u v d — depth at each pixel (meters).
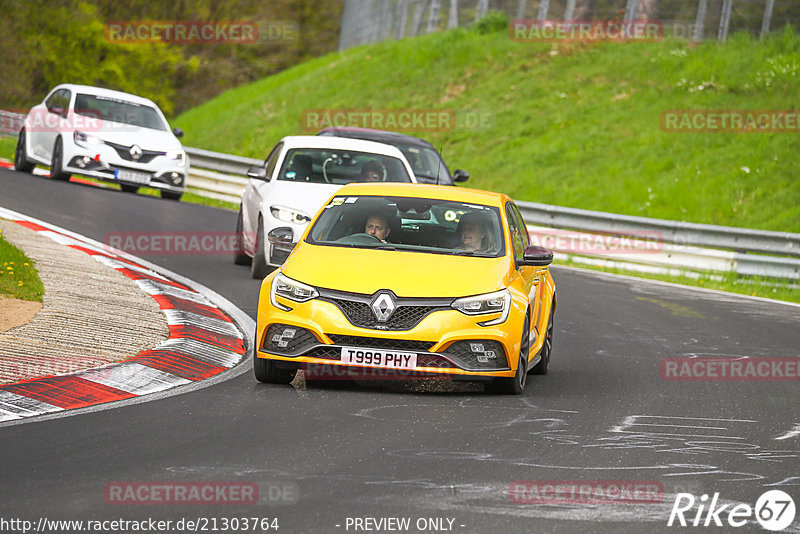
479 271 27.58
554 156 95.00
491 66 116.44
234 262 48.47
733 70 102.25
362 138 58.41
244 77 188.75
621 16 116.38
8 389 23.77
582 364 33.53
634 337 39.41
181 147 69.00
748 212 79.88
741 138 90.19
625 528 16.47
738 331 42.50
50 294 33.81
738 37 108.31
